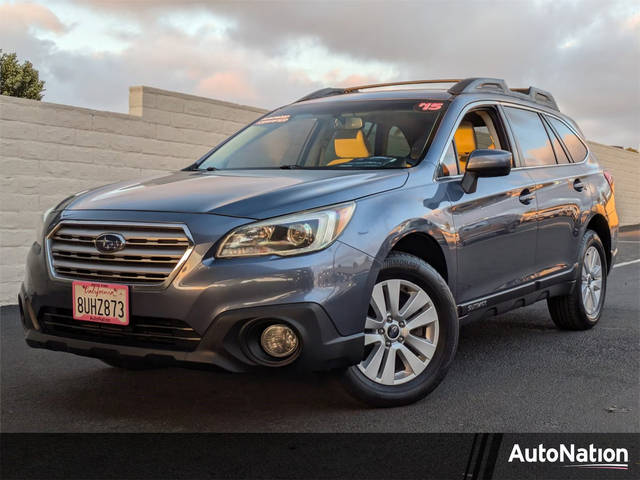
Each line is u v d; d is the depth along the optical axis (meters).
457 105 4.42
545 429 3.33
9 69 46.69
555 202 5.01
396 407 3.64
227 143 4.85
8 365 4.49
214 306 3.11
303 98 5.29
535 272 4.82
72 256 3.40
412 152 4.09
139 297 3.19
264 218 3.22
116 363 4.17
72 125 7.29
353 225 3.38
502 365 4.52
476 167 4.02
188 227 3.18
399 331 3.66
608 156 19.88
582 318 5.50
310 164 4.30
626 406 3.68
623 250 13.34
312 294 3.19
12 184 6.86
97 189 3.91
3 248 6.84
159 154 8.14
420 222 3.70
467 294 4.12
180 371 4.34
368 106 4.57
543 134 5.31
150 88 8.02
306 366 3.21
